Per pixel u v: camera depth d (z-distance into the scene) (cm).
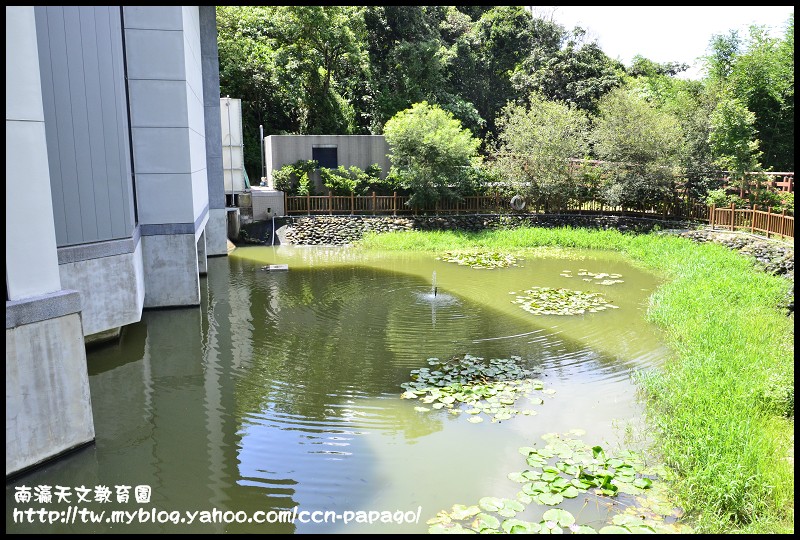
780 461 488
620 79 3148
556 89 3244
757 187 1669
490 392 660
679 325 888
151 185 981
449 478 488
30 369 493
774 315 933
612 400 648
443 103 2995
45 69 669
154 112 962
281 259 1523
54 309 505
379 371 733
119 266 789
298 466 509
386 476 492
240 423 594
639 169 1866
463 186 1964
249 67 2503
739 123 1681
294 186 1947
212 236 1554
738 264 1303
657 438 551
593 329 912
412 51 2869
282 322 945
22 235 485
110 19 729
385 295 1123
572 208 2009
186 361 773
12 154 469
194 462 517
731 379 636
